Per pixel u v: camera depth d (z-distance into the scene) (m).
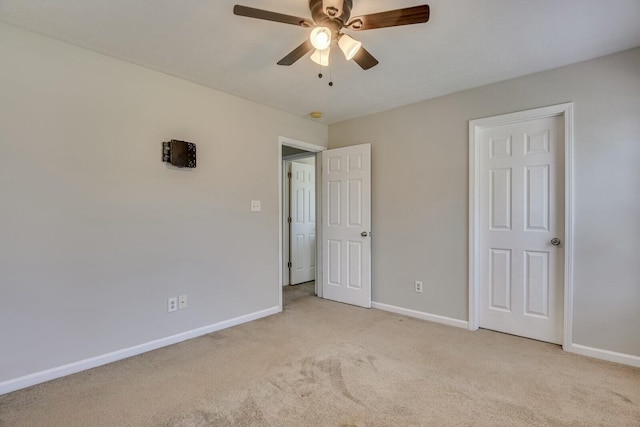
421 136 3.46
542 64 2.61
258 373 2.29
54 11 1.93
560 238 2.76
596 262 2.53
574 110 2.60
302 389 2.08
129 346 2.57
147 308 2.67
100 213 2.43
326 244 4.25
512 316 3.01
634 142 2.38
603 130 2.49
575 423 1.75
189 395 2.02
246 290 3.38
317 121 4.18
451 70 2.72
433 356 2.55
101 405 1.92
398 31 2.12
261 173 3.53
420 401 1.96
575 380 2.19
